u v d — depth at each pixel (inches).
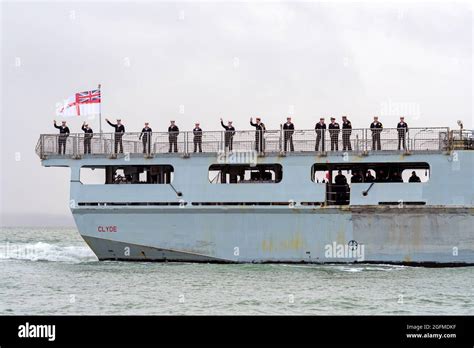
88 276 1884.8
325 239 2021.4
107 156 2123.5
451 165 1977.1
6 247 3120.1
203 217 2074.3
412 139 1999.3
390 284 1723.7
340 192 2031.3
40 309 1472.7
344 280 1776.6
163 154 2094.0
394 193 1994.3
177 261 2101.4
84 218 2135.8
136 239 2108.8
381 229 1999.3
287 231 2036.2
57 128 2208.4
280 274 1872.5
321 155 2027.6
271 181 2095.2
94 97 2197.3
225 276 1847.9
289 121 2070.6
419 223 1987.0
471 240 1968.5
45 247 3149.6
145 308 1469.0
